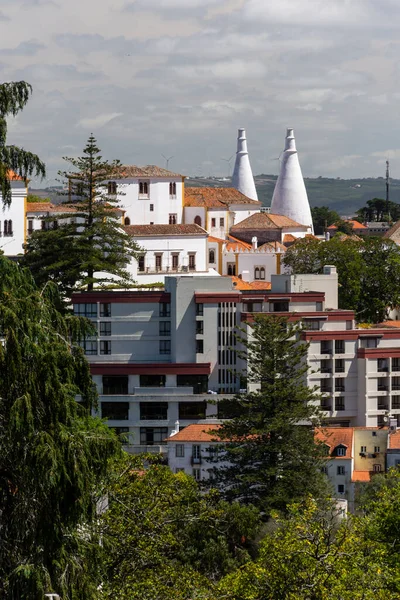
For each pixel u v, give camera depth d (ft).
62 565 289.12
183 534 418.92
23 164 352.28
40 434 287.07
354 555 362.94
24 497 292.40
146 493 390.42
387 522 418.31
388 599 341.62
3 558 290.97
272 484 604.90
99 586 338.95
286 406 634.84
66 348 304.09
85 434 299.99
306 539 366.43
